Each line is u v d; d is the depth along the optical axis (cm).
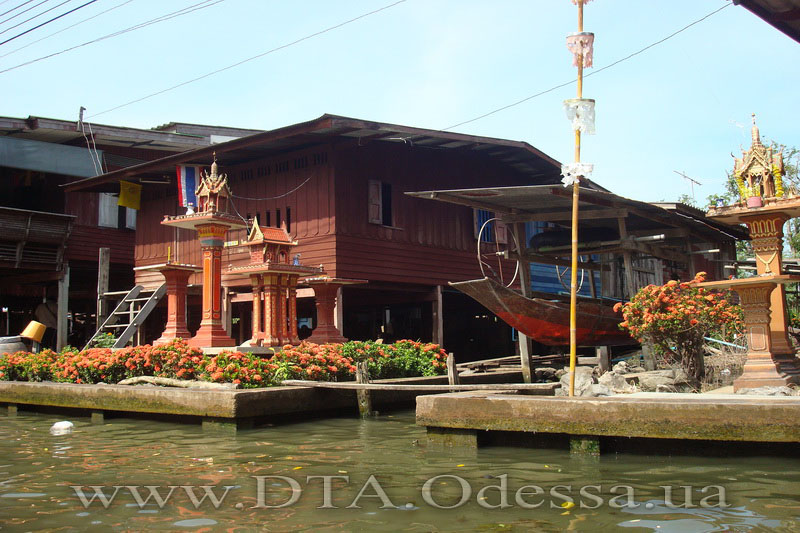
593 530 428
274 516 464
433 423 716
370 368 1107
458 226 1838
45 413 1076
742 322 894
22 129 1930
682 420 608
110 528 442
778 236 792
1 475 595
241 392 838
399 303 1905
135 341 1595
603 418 637
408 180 1709
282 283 1157
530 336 1266
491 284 1149
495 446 708
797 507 466
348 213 1542
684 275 2162
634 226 1502
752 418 586
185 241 1852
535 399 670
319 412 970
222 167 1739
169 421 913
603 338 1302
